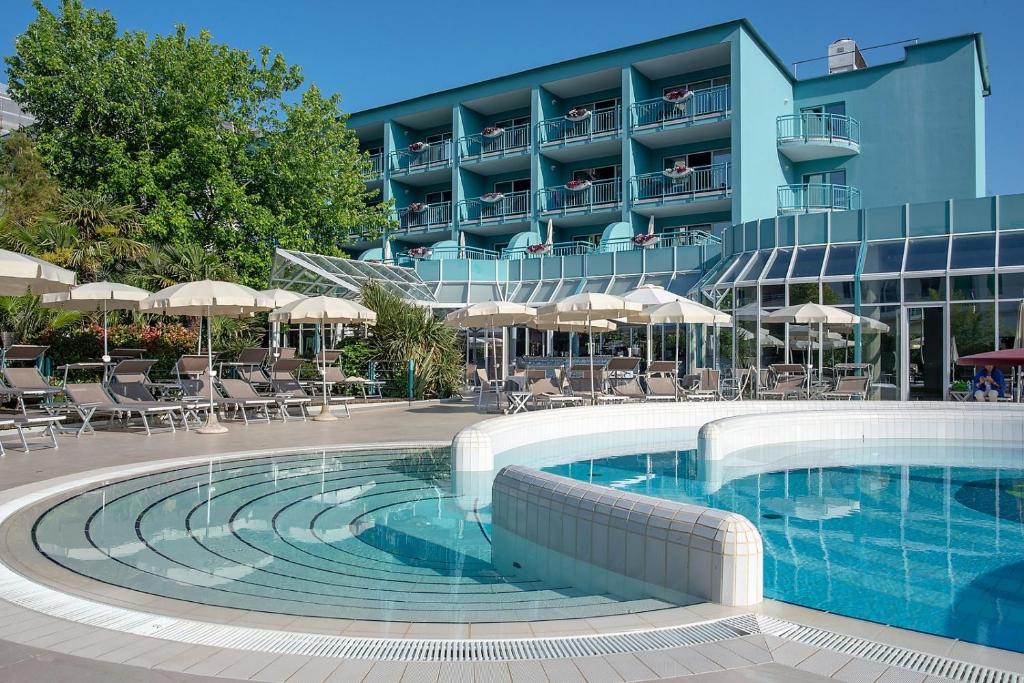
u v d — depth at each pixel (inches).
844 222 757.9
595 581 190.9
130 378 491.2
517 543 223.8
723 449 418.0
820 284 721.0
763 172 1137.4
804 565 220.5
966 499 317.7
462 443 334.0
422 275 1057.5
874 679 121.3
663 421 540.1
